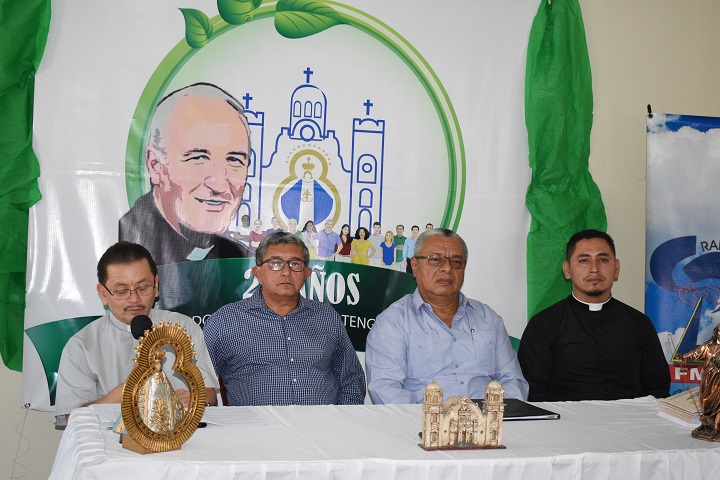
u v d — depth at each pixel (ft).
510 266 13.46
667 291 13.52
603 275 12.10
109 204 12.18
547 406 8.77
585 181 13.76
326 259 13.01
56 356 11.91
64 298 11.96
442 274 10.92
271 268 10.65
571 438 7.19
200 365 9.87
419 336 10.97
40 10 11.85
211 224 12.60
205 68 12.57
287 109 12.89
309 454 6.28
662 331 13.53
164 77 12.40
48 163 11.94
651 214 13.51
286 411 7.97
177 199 12.46
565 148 13.56
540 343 12.11
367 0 13.10
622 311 12.34
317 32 12.99
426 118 13.29
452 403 6.86
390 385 10.57
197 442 6.57
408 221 13.24
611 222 14.35
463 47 13.38
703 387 7.41
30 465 12.23
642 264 14.47
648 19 14.46
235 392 10.69
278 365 10.70
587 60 13.76
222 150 12.64
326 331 11.05
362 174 13.12
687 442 7.18
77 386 9.37
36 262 11.88
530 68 13.48
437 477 6.20
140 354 6.27
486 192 13.43
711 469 6.82
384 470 6.15
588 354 11.98
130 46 12.27
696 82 14.66
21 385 12.14
